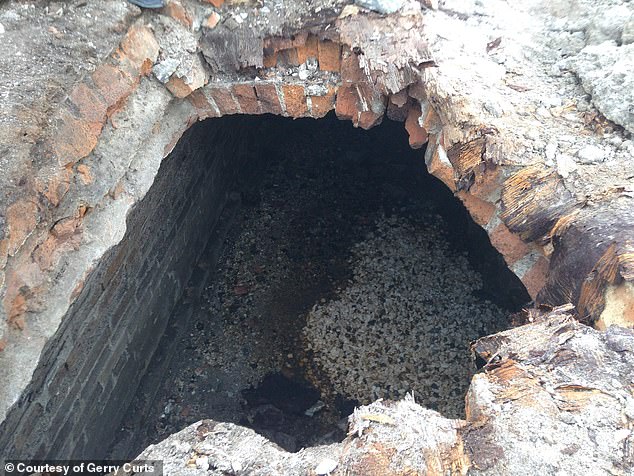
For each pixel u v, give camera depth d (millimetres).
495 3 3682
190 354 4723
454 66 3152
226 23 3289
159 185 3826
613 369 2084
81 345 3170
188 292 4855
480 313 4941
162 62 3176
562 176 2713
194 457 2148
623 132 2910
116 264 3395
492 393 2068
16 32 2893
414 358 4730
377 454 1927
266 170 6094
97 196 2811
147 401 4254
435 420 2033
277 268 5312
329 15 3191
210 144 4684
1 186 2367
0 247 2309
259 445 2191
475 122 2902
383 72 3102
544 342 2219
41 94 2650
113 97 2904
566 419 1950
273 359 4766
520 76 3236
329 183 5984
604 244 2447
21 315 2512
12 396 2422
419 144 3484
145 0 3121
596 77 3051
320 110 3561
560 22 3521
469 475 1864
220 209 5383
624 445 1881
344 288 5180
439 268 5266
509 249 3062
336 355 4777
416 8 3266
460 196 3186
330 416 4441
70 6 3014
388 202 5809
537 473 1835
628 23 3205
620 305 2416
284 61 3385
